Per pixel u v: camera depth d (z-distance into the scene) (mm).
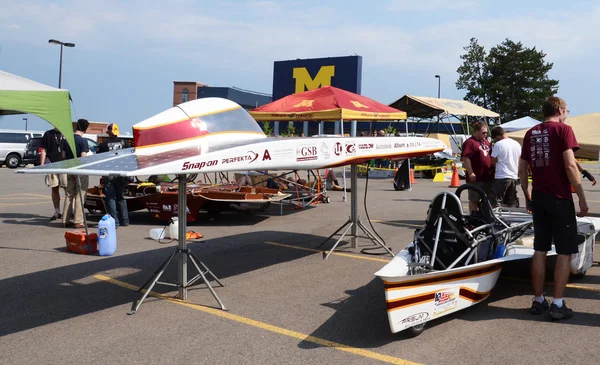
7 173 24250
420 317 4102
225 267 6594
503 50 50969
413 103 19953
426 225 5023
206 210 10422
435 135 29953
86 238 7293
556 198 4527
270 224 9828
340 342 4168
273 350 4027
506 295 5328
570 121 8664
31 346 4125
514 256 5062
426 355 3896
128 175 3738
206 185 11516
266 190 11008
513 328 4410
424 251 4930
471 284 4562
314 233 8875
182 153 4430
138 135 4586
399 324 3928
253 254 7297
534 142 4680
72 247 7438
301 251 7465
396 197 14352
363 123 35062
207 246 7832
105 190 9367
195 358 3891
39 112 7039
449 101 21078
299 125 36531
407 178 16141
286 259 6980
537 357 3842
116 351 4020
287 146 5102
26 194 15211
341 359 3850
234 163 4516
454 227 4793
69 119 7359
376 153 6473
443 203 4848
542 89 50188
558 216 4527
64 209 9383
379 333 4336
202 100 5285
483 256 5027
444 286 4273
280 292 5512
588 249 5828
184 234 5273
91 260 6969
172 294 5480
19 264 6734
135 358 3893
